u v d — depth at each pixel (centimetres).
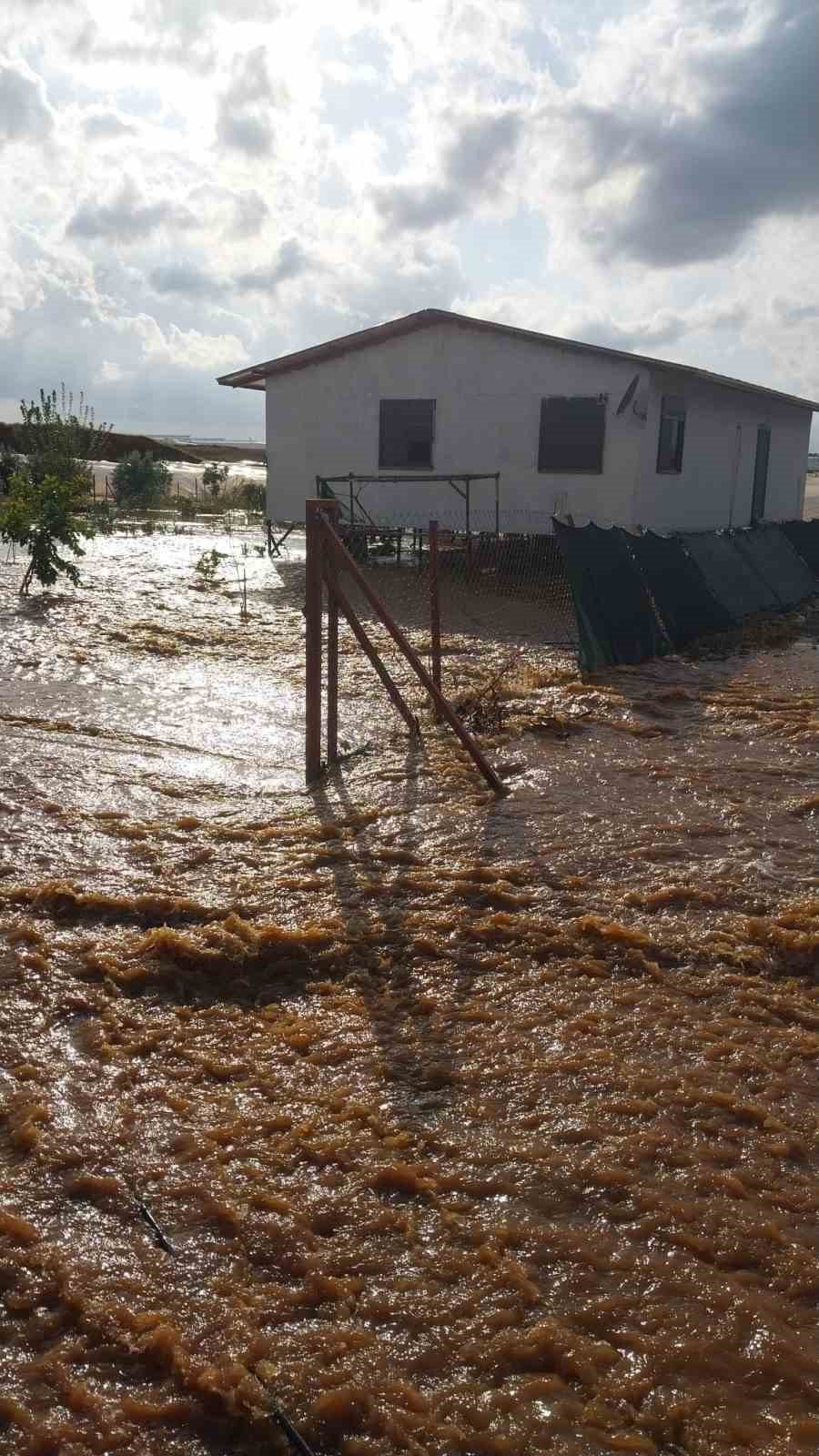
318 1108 453
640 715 1093
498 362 1966
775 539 2047
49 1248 373
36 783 829
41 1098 454
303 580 1950
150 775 858
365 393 2086
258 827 754
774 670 1343
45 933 592
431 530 1070
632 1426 312
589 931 607
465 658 1336
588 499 1939
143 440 5581
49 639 1379
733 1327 345
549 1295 357
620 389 1880
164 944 571
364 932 600
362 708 1081
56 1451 303
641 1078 475
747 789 867
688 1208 397
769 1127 445
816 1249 379
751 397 2386
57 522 1725
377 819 775
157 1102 456
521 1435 309
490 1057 491
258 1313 348
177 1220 388
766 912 641
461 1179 410
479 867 688
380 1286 360
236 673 1225
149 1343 335
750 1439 308
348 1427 312
